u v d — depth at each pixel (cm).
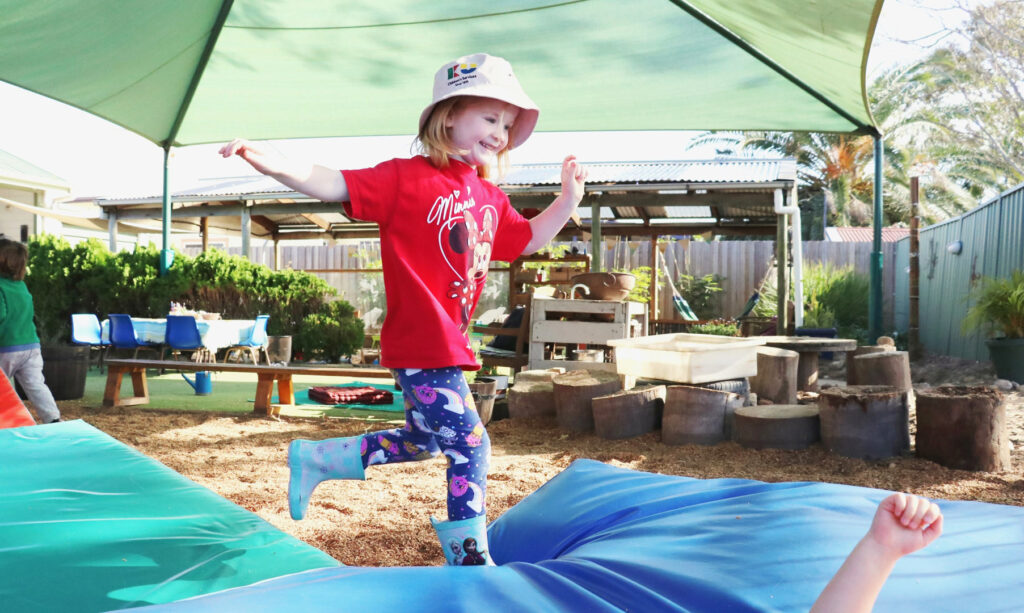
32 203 1572
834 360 1027
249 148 157
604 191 1002
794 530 153
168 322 763
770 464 403
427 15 472
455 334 171
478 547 163
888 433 403
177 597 141
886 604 119
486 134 182
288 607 114
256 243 2134
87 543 168
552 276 885
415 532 291
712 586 126
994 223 874
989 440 375
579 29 480
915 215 1008
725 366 505
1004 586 127
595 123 650
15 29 440
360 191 167
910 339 1017
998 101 1552
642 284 1122
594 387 513
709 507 180
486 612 115
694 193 996
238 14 477
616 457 429
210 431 530
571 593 124
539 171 1145
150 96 594
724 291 1480
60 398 699
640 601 122
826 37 403
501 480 376
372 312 1472
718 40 475
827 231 2300
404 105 627
